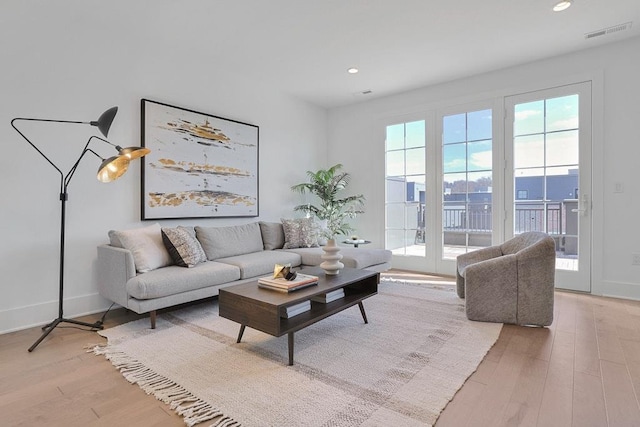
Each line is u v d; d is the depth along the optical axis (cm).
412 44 352
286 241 438
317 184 524
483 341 240
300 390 179
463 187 452
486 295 278
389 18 302
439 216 471
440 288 390
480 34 332
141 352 226
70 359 218
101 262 301
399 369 201
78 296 304
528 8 287
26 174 277
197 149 390
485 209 435
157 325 278
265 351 227
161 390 180
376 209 531
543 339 244
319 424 152
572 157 377
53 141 290
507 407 163
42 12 282
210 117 403
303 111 537
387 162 521
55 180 291
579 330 261
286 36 335
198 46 357
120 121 330
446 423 151
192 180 386
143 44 346
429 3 279
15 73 271
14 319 271
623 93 347
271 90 484
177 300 279
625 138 347
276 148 494
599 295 360
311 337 249
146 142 346
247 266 334
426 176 482
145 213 345
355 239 471
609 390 177
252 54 374
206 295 299
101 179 247
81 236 307
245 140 444
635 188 344
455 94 454
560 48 363
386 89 489
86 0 270
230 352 226
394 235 516
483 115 434
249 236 409
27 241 278
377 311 307
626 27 321
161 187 358
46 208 287
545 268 263
